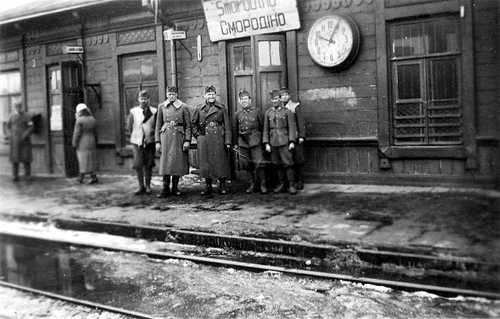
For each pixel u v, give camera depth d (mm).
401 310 4617
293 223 6973
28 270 6629
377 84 9070
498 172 8219
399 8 8758
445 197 7926
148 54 12117
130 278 6039
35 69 14531
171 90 9414
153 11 11000
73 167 13750
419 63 8781
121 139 12734
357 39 9094
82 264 6754
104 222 8062
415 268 5387
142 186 10227
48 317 5074
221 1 10258
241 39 10500
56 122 13891
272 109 9031
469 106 8336
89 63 13109
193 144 11375
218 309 4961
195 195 9664
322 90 9648
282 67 9953
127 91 12602
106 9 12367
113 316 4953
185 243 7117
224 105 10117
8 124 14117
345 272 5617
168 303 5199
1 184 12953
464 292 4777
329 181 9695
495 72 8156
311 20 9633
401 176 8992
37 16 13133
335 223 6809
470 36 8234
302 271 5637
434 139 8766
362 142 9289
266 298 5141
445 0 8391
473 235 5898
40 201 10305
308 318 4637
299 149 9086
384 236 6066
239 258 6379
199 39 11062
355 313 4648
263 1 9805
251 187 9539
